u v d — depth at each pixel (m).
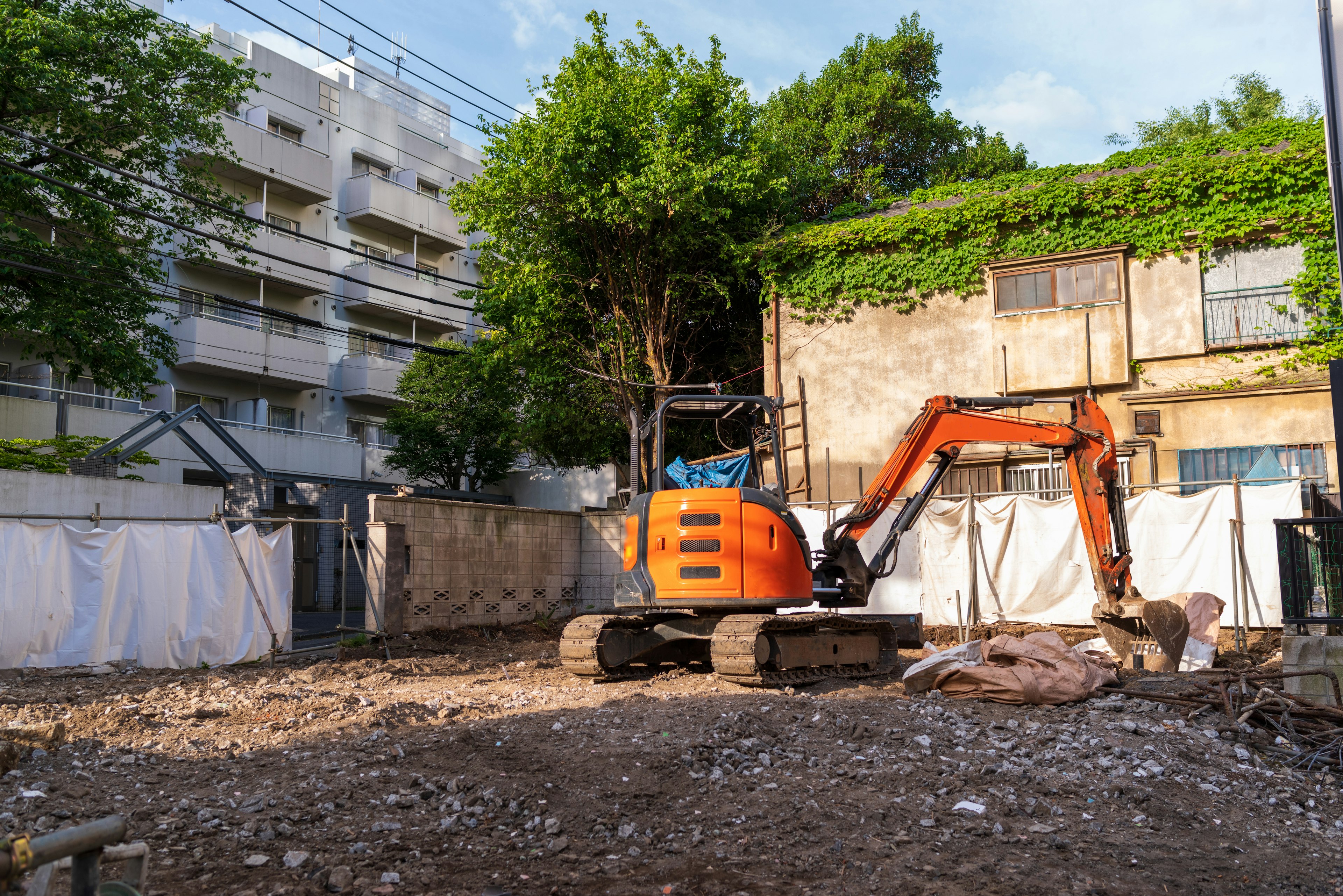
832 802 5.82
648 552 10.58
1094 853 5.17
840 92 29.83
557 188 20.06
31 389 26.61
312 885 4.54
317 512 29.22
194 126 21.62
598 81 20.28
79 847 2.44
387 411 37.22
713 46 21.48
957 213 19.28
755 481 11.46
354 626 20.44
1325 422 16.23
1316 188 16.61
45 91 18.62
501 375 25.03
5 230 18.06
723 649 9.66
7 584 11.27
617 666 11.00
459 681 11.23
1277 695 8.18
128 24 20.33
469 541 16.73
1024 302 18.92
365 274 36.62
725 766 6.49
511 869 4.83
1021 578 15.24
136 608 12.26
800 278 20.88
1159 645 10.59
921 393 19.64
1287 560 8.66
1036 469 18.33
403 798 5.81
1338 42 9.40
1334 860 5.30
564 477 37.44
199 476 28.86
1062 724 7.92
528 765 6.59
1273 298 16.98
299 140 36.72
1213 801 6.21
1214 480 16.92
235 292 33.12
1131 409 17.78
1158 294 17.84
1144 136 35.00
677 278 21.34
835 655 10.94
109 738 7.55
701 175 19.38
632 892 4.55
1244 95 33.97
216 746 7.28
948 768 6.52
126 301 20.38
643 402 22.41
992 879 4.71
